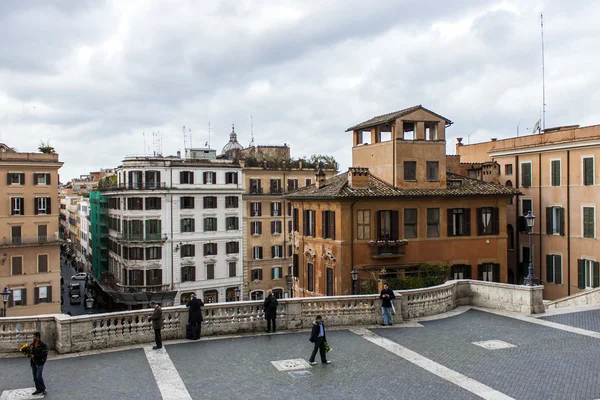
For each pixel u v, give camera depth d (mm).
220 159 81188
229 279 72875
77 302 83000
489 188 38969
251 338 22000
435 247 37375
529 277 26750
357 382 16531
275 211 75812
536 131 52188
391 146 37875
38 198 58969
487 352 19438
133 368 18094
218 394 15672
